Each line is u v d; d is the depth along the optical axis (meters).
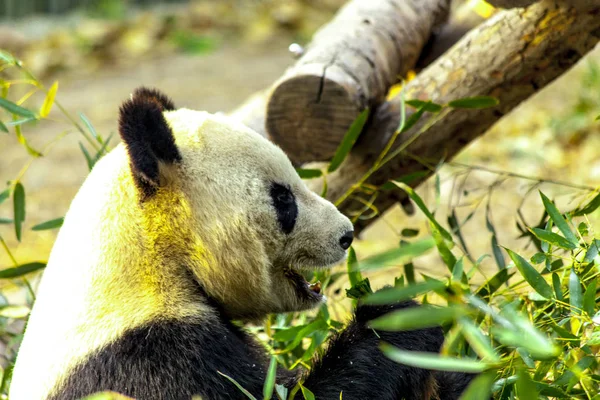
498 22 6.31
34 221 12.34
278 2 22.52
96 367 4.46
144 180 4.81
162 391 4.42
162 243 4.85
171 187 4.87
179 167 4.90
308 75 6.43
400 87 7.92
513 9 6.20
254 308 5.34
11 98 17.27
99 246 4.77
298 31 21.39
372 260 3.95
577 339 4.59
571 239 4.87
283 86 6.52
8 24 21.61
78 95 17.75
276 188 5.16
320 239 5.27
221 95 17.17
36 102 17.14
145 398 4.39
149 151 4.74
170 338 4.58
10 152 15.12
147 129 4.76
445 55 6.68
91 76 19.11
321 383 4.79
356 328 5.00
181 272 4.88
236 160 5.05
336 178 6.99
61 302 4.71
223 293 5.05
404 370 4.87
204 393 4.47
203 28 21.81
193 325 4.68
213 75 18.69
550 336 5.13
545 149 13.00
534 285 4.64
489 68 6.30
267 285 5.23
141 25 21.48
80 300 4.68
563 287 5.21
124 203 4.86
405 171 6.84
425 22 8.13
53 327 4.66
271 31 21.52
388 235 11.16
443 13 8.53
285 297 5.44
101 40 20.33
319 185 7.05
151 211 4.86
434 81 6.59
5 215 12.70
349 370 4.81
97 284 4.70
